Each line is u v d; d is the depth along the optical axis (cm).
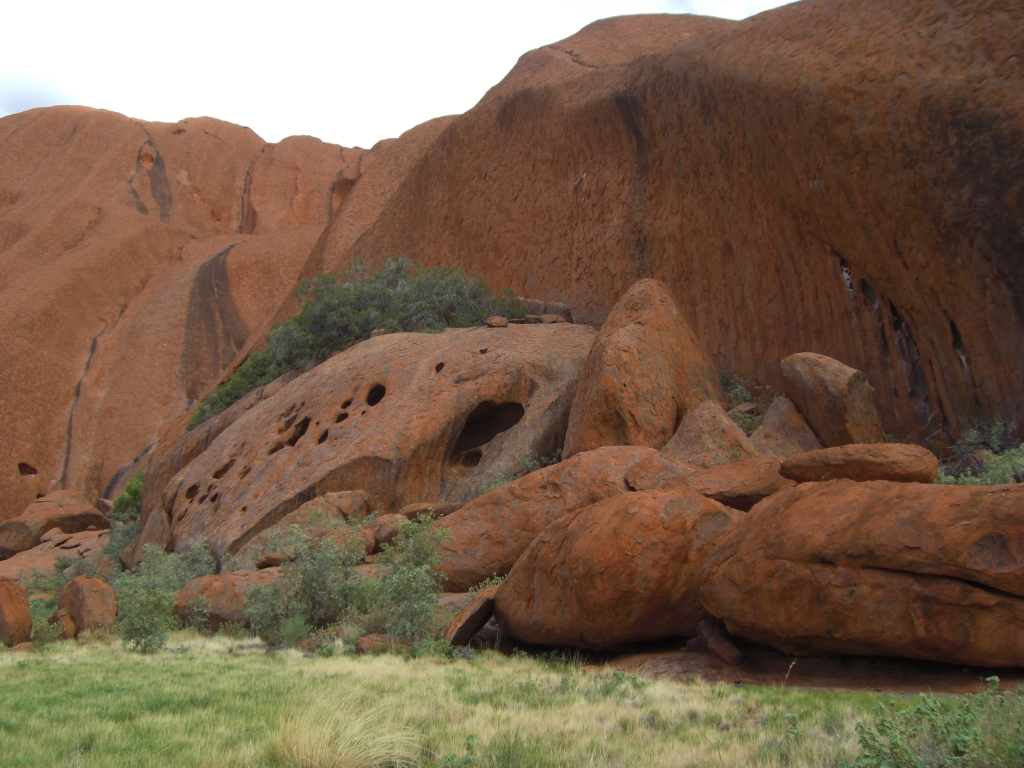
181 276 9131
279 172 12569
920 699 592
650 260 2898
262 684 832
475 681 877
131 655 1162
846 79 2019
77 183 10994
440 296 3538
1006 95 1680
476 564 1489
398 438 2162
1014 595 722
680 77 2812
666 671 931
